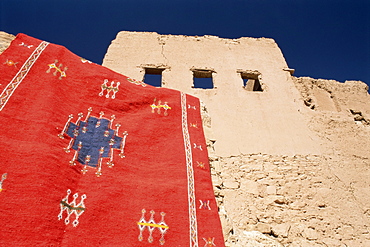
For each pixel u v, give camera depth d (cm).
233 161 815
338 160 860
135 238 391
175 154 546
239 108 962
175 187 481
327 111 1027
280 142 884
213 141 649
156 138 568
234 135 879
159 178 492
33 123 451
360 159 873
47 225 347
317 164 839
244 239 576
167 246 398
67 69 596
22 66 540
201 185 508
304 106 1020
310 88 1098
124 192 444
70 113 516
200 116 679
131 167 491
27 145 415
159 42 1167
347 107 1064
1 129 420
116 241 378
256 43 1227
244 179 776
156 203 447
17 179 370
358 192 782
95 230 378
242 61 1136
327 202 748
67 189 402
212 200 491
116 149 506
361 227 708
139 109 617
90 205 402
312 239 670
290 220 700
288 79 1105
